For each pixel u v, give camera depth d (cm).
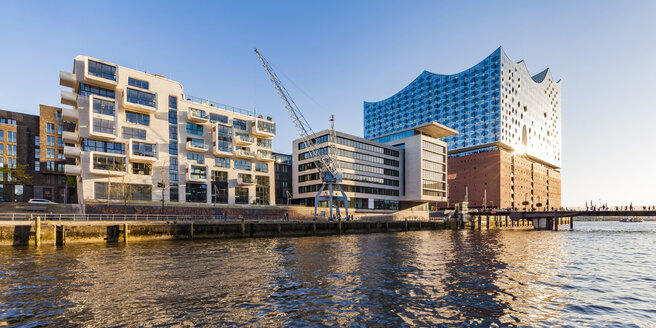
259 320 1478
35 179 8312
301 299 1806
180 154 7125
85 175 5881
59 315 1524
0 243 3806
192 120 7381
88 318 1487
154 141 6762
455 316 1545
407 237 6178
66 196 8275
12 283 2103
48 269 2555
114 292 1906
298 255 3450
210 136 7694
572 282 2244
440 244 4809
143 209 5950
